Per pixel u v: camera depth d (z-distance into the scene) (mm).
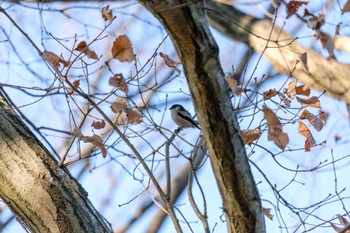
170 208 7336
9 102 8945
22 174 7695
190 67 6211
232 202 6625
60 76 7391
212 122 6352
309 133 8086
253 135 7840
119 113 8016
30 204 7617
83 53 7805
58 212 7578
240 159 6477
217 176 6602
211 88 6258
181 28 6055
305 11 8992
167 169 7562
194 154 7445
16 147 7824
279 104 7918
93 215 7750
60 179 7805
